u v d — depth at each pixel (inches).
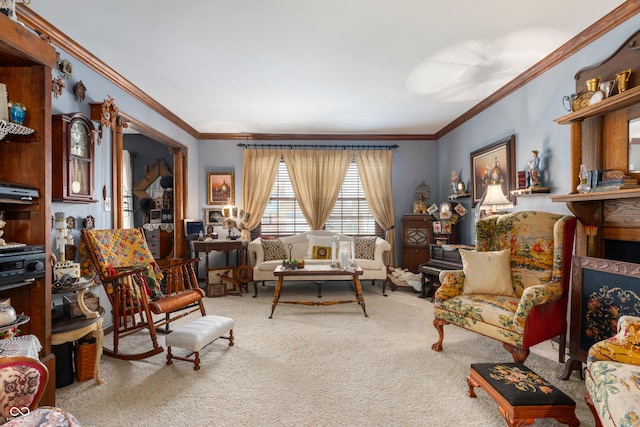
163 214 229.3
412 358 103.7
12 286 72.4
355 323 137.6
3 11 70.4
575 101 101.8
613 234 96.0
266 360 102.7
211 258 227.9
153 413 75.7
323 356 105.3
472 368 79.2
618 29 96.4
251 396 82.4
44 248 79.1
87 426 71.0
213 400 80.7
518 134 143.8
